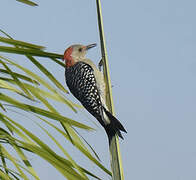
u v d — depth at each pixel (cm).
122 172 430
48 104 409
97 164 409
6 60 397
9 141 382
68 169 369
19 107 394
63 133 404
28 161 379
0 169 388
